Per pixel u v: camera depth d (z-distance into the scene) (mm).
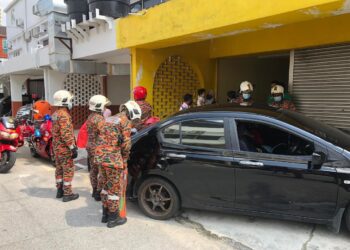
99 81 13344
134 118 4180
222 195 3994
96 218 4516
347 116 6047
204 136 4117
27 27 16062
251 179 3805
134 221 4406
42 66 11297
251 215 3920
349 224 3525
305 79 6680
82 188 5910
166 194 4395
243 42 7680
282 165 3652
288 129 3762
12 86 16359
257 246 3656
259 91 9812
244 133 3973
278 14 4543
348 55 5957
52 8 9805
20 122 8547
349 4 4094
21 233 4070
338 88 6148
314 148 3607
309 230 3963
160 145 4328
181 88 8297
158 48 7570
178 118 4297
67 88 12500
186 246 3697
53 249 3664
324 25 6035
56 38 9836
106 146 4121
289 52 7297
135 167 4480
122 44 7512
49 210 4820
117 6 7945
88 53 9078
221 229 4098
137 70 7391
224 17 5199
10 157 6883
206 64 8656
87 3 8867
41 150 7758
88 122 4949
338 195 3451
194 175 4105
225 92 9070
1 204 5086
